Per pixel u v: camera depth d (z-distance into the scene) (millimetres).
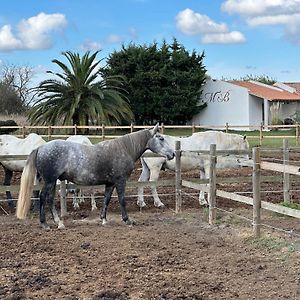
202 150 12008
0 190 10930
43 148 9453
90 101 38750
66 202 11773
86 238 8719
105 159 9516
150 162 11938
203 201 12148
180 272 6699
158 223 10094
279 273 6582
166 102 47406
